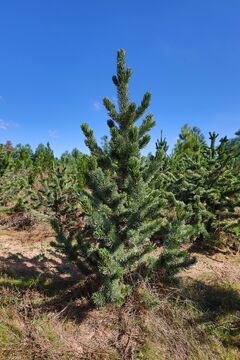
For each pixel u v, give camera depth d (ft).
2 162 32.30
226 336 11.33
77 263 12.55
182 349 10.32
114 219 12.31
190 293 13.67
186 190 22.34
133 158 10.66
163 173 23.62
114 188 11.67
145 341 10.73
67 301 13.12
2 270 16.02
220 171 22.56
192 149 38.81
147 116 12.88
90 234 19.04
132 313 11.75
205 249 21.72
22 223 26.48
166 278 12.48
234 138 43.27
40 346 10.07
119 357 10.11
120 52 12.27
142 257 12.21
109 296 10.71
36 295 13.48
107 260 10.17
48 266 17.33
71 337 11.00
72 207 25.86
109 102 12.44
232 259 20.30
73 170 49.90
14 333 10.73
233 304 13.25
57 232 12.58
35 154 69.05
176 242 11.96
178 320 11.67
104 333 11.35
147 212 11.19
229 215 21.98
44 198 26.63
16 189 30.76
